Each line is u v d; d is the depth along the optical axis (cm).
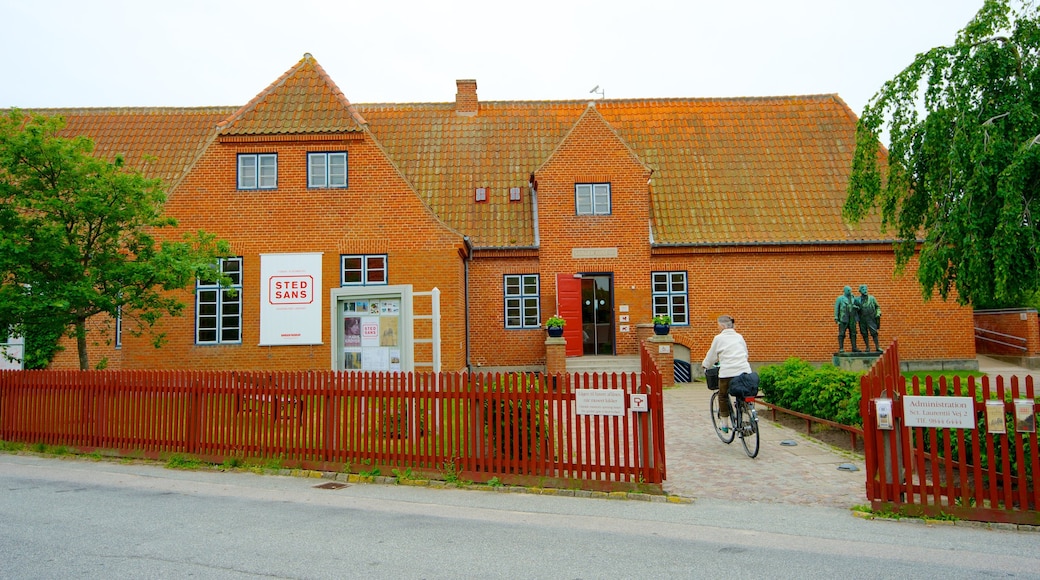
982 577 550
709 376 1159
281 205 1758
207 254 1424
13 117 1271
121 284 1284
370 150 1777
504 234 2194
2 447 1182
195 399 1053
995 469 752
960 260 1300
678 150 2438
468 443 898
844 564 580
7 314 1202
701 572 559
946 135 1326
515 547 629
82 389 1146
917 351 2180
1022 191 1229
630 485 829
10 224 1216
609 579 543
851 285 2188
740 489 863
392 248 1753
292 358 1709
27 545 633
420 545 634
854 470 957
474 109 2597
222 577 546
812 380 1294
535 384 870
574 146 2191
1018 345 2356
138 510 773
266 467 985
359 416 955
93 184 1255
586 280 2217
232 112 2556
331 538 657
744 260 2188
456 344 1741
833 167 2377
